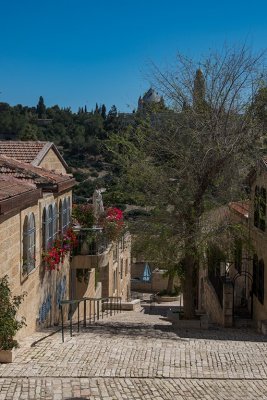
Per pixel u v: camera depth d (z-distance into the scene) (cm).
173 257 1728
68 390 853
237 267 2369
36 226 1485
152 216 1739
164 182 1738
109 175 1928
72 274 2152
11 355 1015
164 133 1736
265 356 1128
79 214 2164
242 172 1761
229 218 1827
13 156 1950
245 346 1239
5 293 1058
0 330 1018
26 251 1362
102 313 2306
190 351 1153
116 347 1174
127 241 1903
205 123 1686
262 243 1844
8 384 874
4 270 1158
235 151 1666
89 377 927
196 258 1750
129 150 1745
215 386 912
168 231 1702
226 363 1061
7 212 1102
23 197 1223
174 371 989
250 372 1002
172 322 1811
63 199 1881
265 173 1781
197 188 1723
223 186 1745
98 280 2848
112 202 2202
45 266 1614
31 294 1441
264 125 1714
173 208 1753
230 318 1895
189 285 1833
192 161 1700
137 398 831
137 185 1756
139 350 1145
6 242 1170
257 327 1773
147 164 1745
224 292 1902
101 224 2119
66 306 1988
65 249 1812
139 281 4209
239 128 1694
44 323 1625
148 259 1777
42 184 1570
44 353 1101
